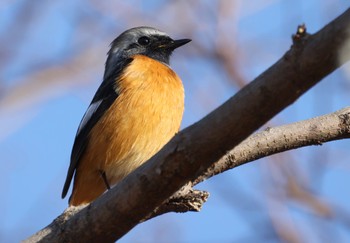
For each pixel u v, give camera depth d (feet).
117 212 22.15
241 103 18.40
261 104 18.10
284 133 27.48
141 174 21.03
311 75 17.15
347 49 16.08
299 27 17.16
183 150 19.74
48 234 23.67
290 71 17.35
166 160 20.18
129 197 21.57
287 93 17.67
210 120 19.16
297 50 17.13
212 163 19.88
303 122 27.63
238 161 27.25
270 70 17.80
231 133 18.92
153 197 21.20
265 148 27.35
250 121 18.51
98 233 22.94
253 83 18.19
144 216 22.04
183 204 25.41
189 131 19.63
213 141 19.22
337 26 16.33
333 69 16.84
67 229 23.45
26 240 23.81
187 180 20.49
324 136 27.48
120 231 22.68
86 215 22.98
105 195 22.56
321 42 16.66
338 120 27.48
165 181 20.57
